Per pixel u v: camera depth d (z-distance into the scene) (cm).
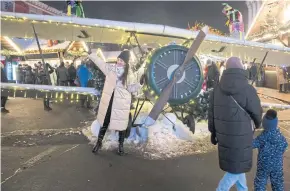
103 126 494
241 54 812
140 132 561
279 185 305
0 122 756
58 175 399
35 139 584
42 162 449
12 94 604
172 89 527
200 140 584
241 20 903
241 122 277
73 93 639
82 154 490
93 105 1058
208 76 677
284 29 1595
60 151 506
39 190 352
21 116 866
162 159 473
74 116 881
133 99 548
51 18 587
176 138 579
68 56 1864
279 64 889
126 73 468
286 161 471
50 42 1873
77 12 812
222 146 287
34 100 1335
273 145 296
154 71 518
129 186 370
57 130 670
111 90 471
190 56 514
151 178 397
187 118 593
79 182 378
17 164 438
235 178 290
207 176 407
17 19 580
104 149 516
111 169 427
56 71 1320
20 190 351
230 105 279
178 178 399
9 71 2011
